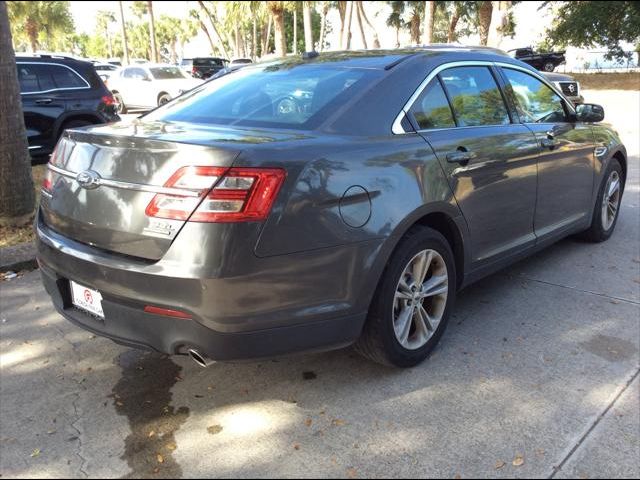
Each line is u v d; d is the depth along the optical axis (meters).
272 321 2.60
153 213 2.54
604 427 2.76
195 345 2.58
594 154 4.91
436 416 2.86
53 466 2.56
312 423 2.83
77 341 3.72
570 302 4.18
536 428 2.76
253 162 2.49
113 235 2.68
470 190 3.46
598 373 3.23
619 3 26.52
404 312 3.19
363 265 2.81
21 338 3.77
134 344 2.76
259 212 2.48
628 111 17.25
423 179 3.12
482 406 2.94
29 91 8.68
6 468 2.54
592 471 2.48
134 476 2.49
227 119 3.29
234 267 2.46
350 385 3.14
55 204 3.00
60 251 2.90
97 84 9.54
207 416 2.90
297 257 2.60
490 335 3.69
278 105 3.29
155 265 2.54
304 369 3.31
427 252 3.23
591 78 27.83
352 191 2.77
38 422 2.87
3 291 4.58
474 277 3.73
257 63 4.13
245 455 2.61
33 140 8.70
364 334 3.06
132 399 3.06
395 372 3.27
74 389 3.16
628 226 6.08
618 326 3.81
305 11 31.50
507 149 3.76
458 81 3.71
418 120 3.31
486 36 28.70
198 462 2.57
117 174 2.68
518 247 4.07
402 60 3.52
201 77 25.59
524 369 3.29
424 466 2.52
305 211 2.60
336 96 3.21
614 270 4.80
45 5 44.12
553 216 4.46
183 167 2.50
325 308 2.74
